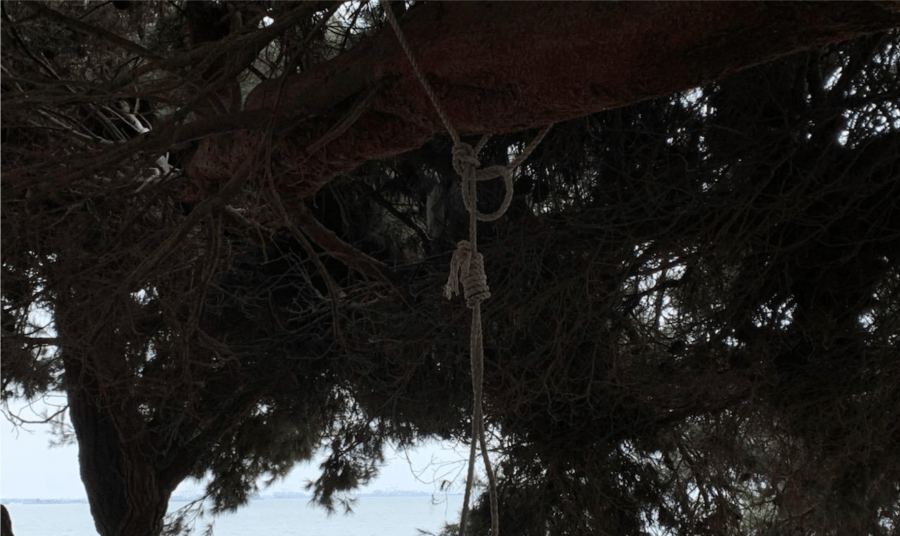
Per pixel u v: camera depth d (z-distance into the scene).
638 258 6.63
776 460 7.33
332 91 3.84
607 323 6.93
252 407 9.77
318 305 8.19
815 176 6.00
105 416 8.86
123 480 9.30
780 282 6.41
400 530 41.41
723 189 6.07
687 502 7.44
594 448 7.49
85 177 4.61
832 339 6.24
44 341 6.01
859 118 5.94
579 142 6.66
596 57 3.03
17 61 5.57
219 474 10.29
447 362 7.61
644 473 7.61
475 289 2.56
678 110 6.33
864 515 6.58
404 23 3.61
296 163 4.40
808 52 5.83
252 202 5.37
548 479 7.82
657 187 6.12
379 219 8.45
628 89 3.11
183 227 4.66
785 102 5.98
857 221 6.07
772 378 6.55
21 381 7.44
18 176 4.50
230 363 8.36
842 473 6.61
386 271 7.32
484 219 2.68
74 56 5.89
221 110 4.65
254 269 8.17
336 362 8.38
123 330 6.63
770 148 6.07
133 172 5.12
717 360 6.84
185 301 6.54
